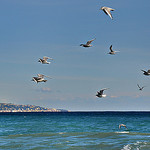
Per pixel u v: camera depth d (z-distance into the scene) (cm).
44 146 3319
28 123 8681
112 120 10875
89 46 2223
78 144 3434
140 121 9856
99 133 4578
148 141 3641
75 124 8006
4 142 3672
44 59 2248
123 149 3108
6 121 10325
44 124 8056
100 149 3117
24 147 3275
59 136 4250
